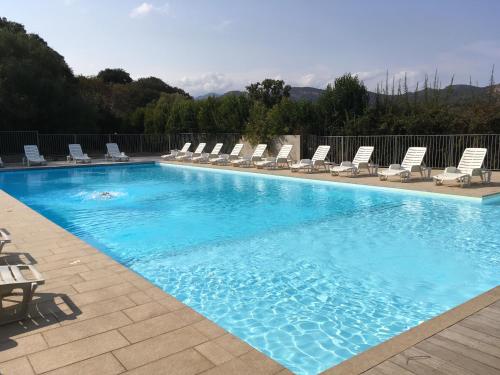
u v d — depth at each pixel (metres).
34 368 2.83
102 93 44.50
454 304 4.72
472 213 9.42
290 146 18.72
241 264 6.18
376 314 4.47
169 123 28.78
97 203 11.59
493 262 6.16
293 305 4.72
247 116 25.05
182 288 5.28
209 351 3.04
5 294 3.85
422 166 14.05
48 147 26.25
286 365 3.47
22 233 6.82
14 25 32.91
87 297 4.08
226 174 18.56
